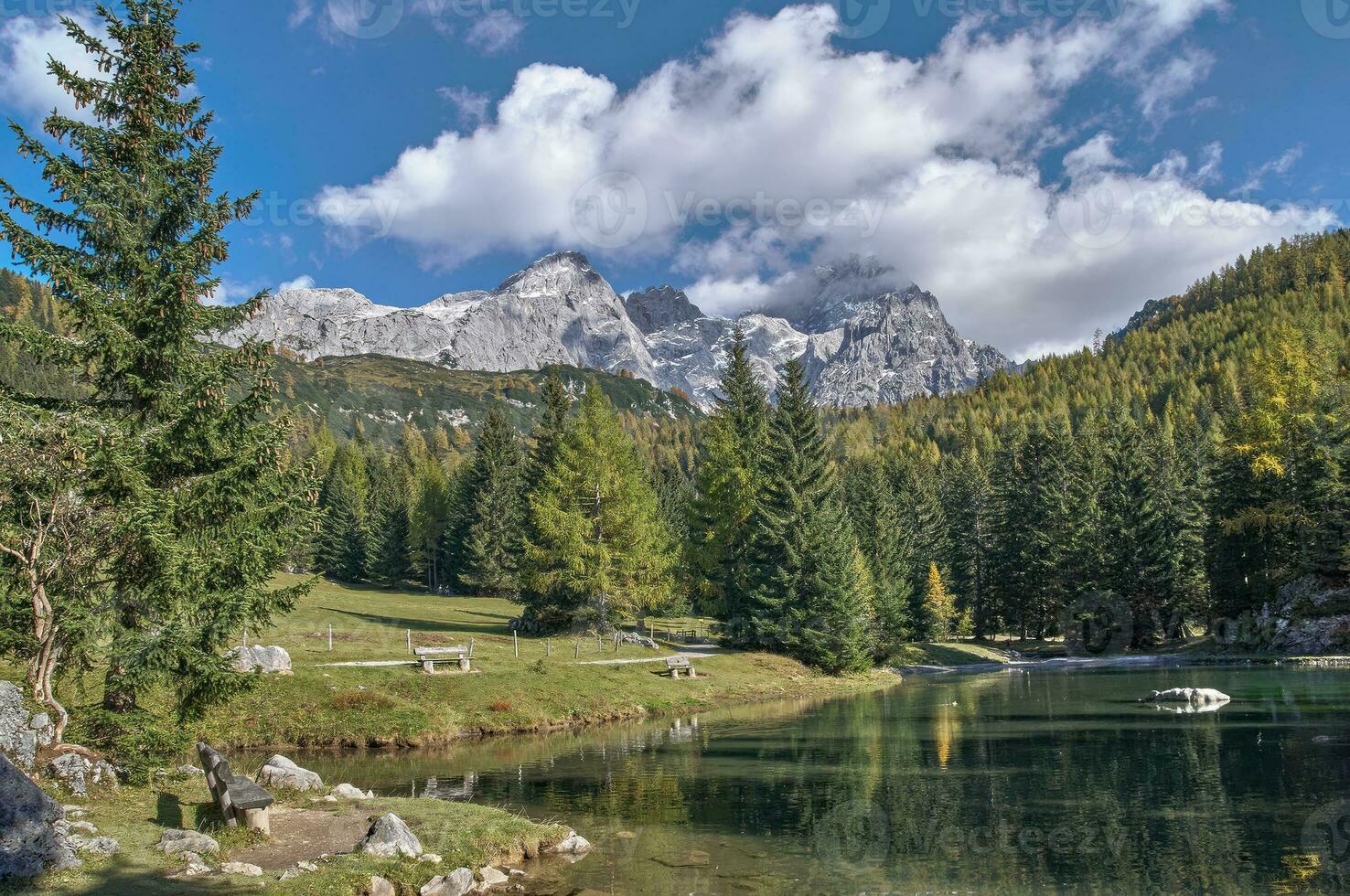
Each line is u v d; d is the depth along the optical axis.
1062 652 78.38
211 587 16.30
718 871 13.65
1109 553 77.25
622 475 54.09
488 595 92.38
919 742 26.91
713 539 57.88
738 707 38.72
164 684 16.09
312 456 17.88
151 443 15.87
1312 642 56.88
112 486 15.34
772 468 59.09
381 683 31.55
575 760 24.53
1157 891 12.41
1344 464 59.81
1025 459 100.44
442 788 20.50
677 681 41.00
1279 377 65.75
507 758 25.02
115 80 17.16
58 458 14.81
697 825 16.69
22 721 14.09
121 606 16.11
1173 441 111.19
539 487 57.06
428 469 134.62
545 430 67.94
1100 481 90.62
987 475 117.06
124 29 17.09
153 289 17.11
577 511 51.69
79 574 15.68
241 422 17.31
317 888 11.48
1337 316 169.00
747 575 55.09
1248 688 39.75
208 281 17.47
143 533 14.49
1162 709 33.56
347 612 59.06
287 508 17.19
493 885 13.00
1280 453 63.88
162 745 16.09
